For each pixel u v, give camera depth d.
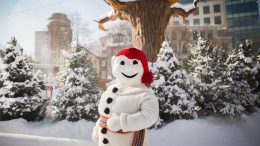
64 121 7.60
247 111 8.41
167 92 6.62
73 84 7.95
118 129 2.04
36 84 8.58
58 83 8.98
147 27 7.29
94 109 7.70
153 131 6.25
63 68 8.65
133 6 7.38
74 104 7.81
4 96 8.30
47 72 25.16
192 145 5.40
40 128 7.30
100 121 2.31
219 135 5.85
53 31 26.78
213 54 8.51
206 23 40.81
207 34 35.19
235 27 37.16
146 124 2.03
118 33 32.25
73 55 8.43
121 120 2.00
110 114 2.21
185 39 28.56
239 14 37.97
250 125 6.77
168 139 5.74
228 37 33.75
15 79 8.38
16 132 7.11
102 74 33.34
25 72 8.43
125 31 32.12
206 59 8.29
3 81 8.73
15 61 8.38
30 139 4.59
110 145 2.18
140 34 7.34
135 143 2.10
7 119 8.09
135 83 2.35
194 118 6.79
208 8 41.16
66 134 6.83
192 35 28.62
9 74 8.34
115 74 2.44
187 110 6.62
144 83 2.40
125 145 2.11
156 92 6.64
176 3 8.23
